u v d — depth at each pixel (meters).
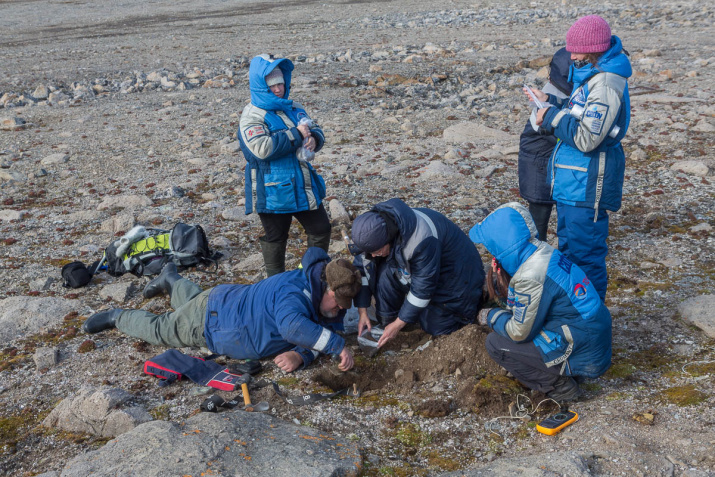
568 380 3.30
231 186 7.36
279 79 4.14
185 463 2.76
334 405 3.44
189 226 5.33
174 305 4.39
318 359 3.89
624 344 3.85
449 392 3.48
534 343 3.25
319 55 16.08
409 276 3.67
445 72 13.62
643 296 4.42
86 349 4.04
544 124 3.71
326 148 8.79
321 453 2.90
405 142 8.87
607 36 3.45
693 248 5.17
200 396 3.53
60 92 12.71
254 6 29.33
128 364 3.88
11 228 6.27
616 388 3.41
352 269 3.72
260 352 3.79
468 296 3.91
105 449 2.90
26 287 5.02
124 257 5.18
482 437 3.13
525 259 3.16
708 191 6.45
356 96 11.79
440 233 3.71
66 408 3.37
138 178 7.73
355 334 4.21
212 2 30.84
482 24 22.00
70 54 17.64
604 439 2.93
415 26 22.12
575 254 3.85
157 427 3.04
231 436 2.98
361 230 3.47
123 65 15.62
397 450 3.07
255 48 17.94
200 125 10.12
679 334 3.89
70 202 7.00
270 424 3.15
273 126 4.16
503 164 7.77
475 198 6.66
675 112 9.56
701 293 4.38
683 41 16.38
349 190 7.10
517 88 12.03
